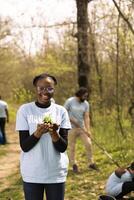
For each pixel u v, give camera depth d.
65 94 25.66
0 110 17.17
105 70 19.58
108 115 16.94
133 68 14.28
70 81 25.34
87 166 10.54
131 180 7.27
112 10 14.42
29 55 31.08
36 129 4.31
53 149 4.40
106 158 11.34
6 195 8.40
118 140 13.09
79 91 9.87
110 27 14.41
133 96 15.20
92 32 17.06
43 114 4.45
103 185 8.68
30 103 4.52
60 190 4.46
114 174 7.41
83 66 18.30
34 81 4.53
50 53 22.94
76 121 9.90
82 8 16.88
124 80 15.58
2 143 17.08
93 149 12.80
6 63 38.81
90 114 17.25
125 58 14.25
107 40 15.39
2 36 29.36
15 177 10.27
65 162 4.50
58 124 4.39
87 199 7.77
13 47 33.69
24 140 4.38
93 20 16.50
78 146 14.00
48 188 4.44
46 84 4.42
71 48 21.62
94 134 14.70
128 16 12.41
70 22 17.33
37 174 4.37
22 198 8.12
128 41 13.07
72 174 9.73
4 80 42.34
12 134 22.22
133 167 7.34
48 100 4.47
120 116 15.28
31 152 4.38
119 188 7.25
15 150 15.38
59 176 4.45
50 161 4.39
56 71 21.66
